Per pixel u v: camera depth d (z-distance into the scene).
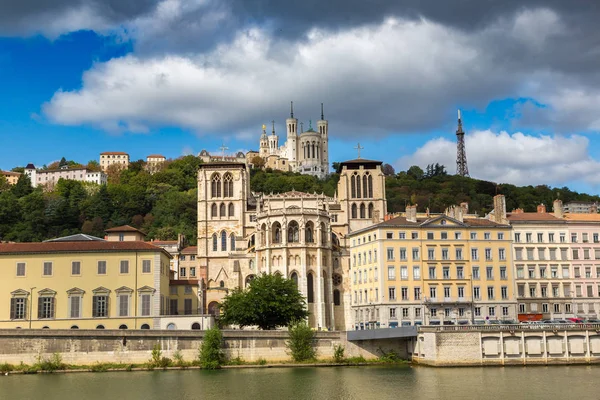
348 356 125.12
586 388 93.69
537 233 154.62
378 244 147.38
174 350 119.94
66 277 139.12
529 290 152.12
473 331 117.75
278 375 109.94
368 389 95.25
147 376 109.31
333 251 177.00
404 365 121.75
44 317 137.62
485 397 88.06
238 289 160.88
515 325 118.94
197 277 192.00
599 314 153.75
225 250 192.50
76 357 116.06
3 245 143.38
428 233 147.38
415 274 145.75
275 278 143.75
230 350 121.81
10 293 137.88
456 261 146.75
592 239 156.75
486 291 146.62
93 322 138.12
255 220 192.25
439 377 104.75
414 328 119.81
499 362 117.19
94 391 95.00
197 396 91.00
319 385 99.12
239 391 94.75
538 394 89.62
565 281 153.62
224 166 195.75
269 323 139.12
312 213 172.62
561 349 118.69
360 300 157.00
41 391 95.12
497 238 149.12
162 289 146.12
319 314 167.75
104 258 140.38
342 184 199.25
